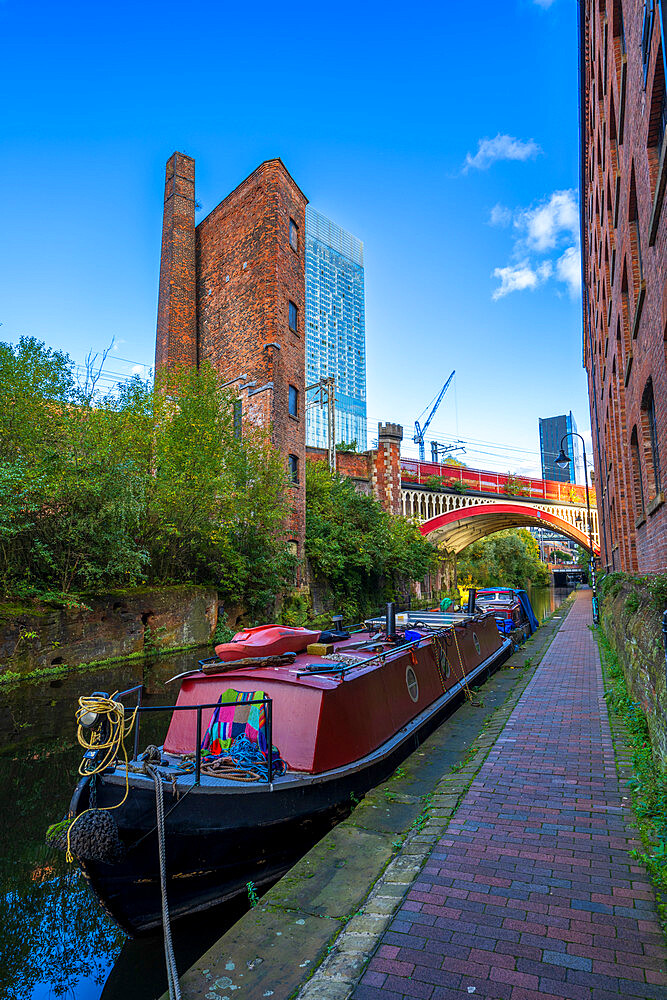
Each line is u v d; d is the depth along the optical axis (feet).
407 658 25.84
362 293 615.57
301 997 8.89
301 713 17.37
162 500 60.44
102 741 13.56
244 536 70.33
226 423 72.43
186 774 14.65
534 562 273.95
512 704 29.89
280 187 89.92
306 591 85.92
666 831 13.08
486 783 18.17
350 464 137.69
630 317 34.14
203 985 9.48
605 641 48.49
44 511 48.24
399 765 21.44
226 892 14.47
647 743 20.63
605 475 68.54
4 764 24.59
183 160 106.42
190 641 59.21
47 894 15.55
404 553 114.01
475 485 159.12
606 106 40.98
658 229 22.75
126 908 13.28
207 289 99.91
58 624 45.80
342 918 11.27
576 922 10.51
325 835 16.01
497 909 11.02
